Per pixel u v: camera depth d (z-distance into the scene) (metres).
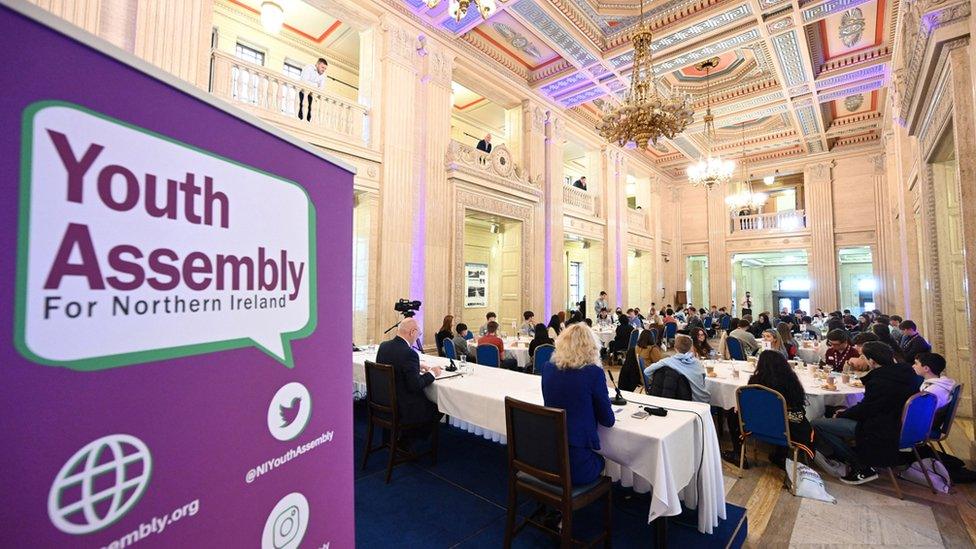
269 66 7.77
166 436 0.74
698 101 10.84
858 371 4.98
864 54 8.52
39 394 0.57
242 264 0.90
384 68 7.22
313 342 1.12
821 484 3.46
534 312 9.95
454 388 3.55
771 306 22.38
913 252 8.53
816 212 14.01
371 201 7.01
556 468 2.30
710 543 2.63
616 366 9.30
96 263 0.64
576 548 2.59
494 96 9.70
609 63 8.57
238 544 0.87
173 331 0.75
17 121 0.55
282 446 1.00
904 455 3.74
